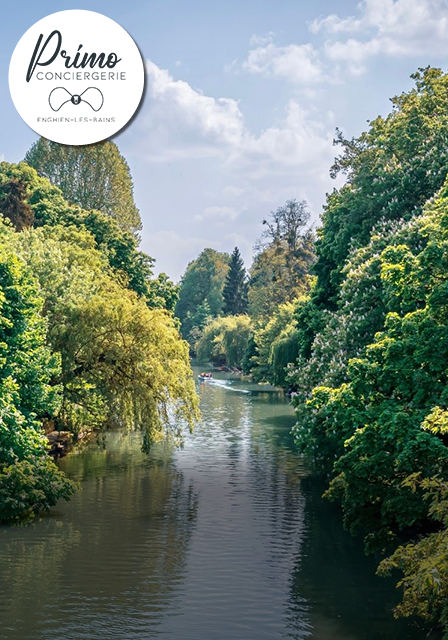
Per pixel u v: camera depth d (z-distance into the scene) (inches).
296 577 941.2
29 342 1369.3
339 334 1478.8
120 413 1632.6
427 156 1727.4
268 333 4097.0
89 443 1941.4
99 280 1868.8
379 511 958.4
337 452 1441.9
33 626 780.0
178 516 1219.9
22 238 1891.0
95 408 1754.4
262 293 5034.5
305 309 2188.7
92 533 1120.2
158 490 1402.6
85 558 1002.7
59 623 788.6
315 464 1519.4
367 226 1786.4
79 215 2947.8
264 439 2046.0
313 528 1160.8
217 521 1194.0
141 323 1637.6
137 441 1987.0
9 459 1225.4
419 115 1859.0
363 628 791.1
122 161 4220.0
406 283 933.2
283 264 4692.4
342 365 1365.7
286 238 4682.6
